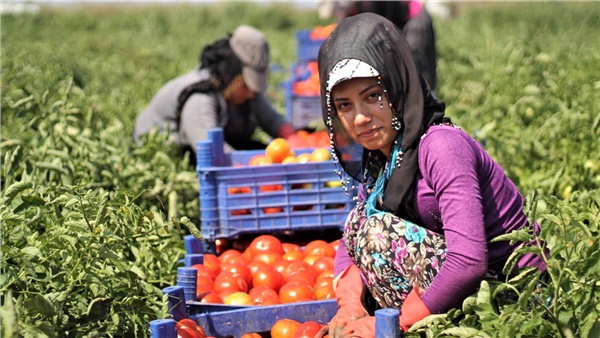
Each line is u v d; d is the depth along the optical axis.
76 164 11.16
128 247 8.66
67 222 6.46
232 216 9.97
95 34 50.72
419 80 6.14
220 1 72.69
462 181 5.86
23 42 33.81
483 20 50.19
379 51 6.09
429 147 6.00
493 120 13.63
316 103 18.69
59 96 15.16
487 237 6.20
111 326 6.45
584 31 38.47
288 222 10.03
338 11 10.91
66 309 6.52
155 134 12.62
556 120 11.73
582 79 13.08
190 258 8.93
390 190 6.32
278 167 9.93
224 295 8.25
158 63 30.83
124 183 11.58
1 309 5.32
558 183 10.37
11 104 12.10
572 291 5.62
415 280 6.40
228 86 13.20
